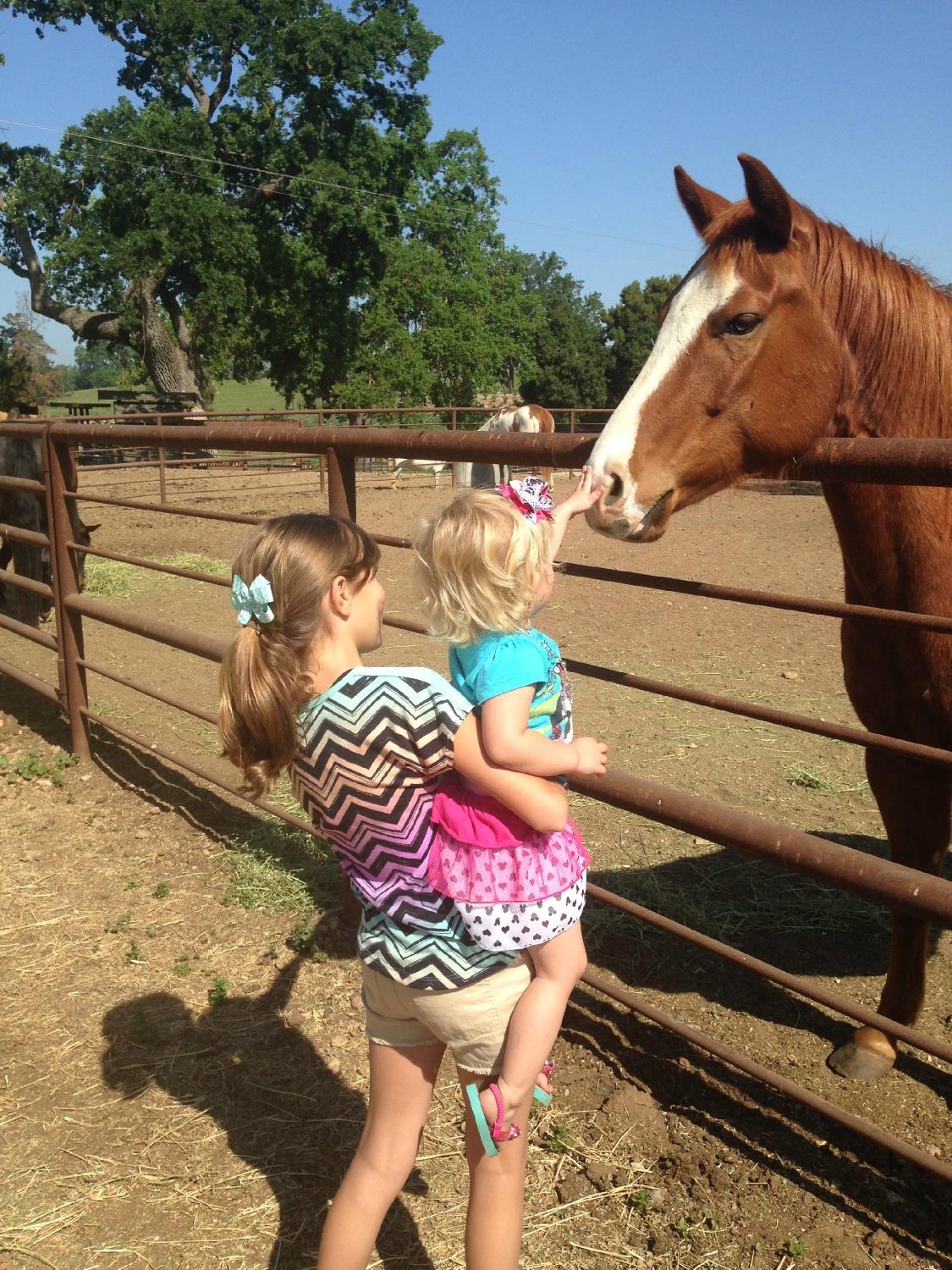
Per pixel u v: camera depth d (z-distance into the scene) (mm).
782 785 4512
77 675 4738
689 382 2406
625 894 3545
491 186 38719
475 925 1549
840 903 3510
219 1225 2135
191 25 29578
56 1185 2252
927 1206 2158
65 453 4555
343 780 1584
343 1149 2338
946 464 1909
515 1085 1533
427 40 30453
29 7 30391
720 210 2820
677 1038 2766
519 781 1512
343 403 33125
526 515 1623
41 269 32031
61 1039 2770
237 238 28094
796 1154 2318
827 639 6996
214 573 9461
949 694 2352
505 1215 1643
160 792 4438
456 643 1579
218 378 33562
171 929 3322
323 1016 2838
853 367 2475
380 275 31562
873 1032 2633
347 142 30453
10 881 3664
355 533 1663
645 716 5434
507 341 38094
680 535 11883
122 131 28891
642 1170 2271
